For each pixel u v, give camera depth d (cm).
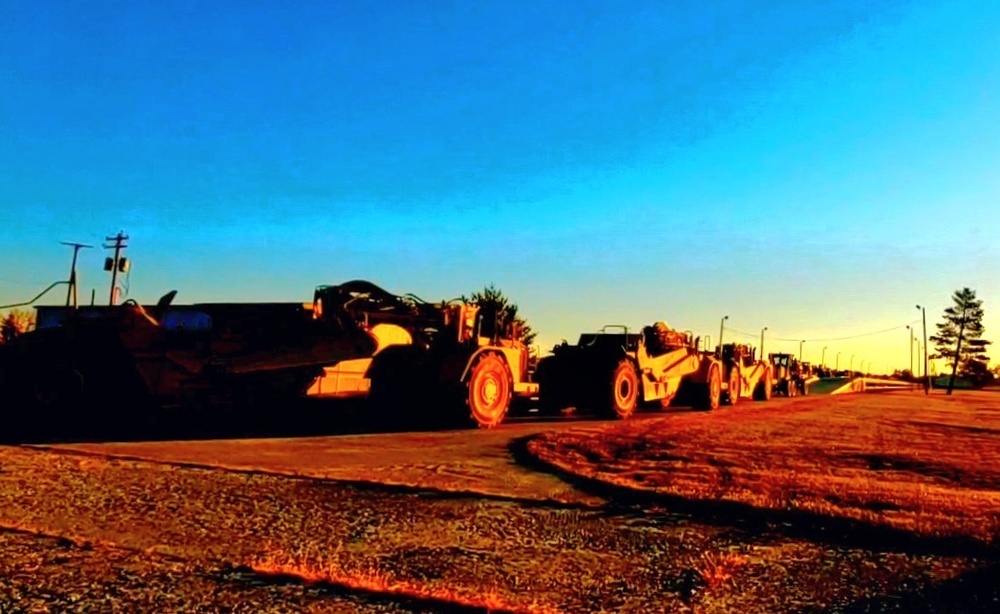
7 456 958
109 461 936
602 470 925
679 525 679
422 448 1155
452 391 1534
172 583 484
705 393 2497
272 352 1444
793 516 692
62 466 891
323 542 598
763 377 3456
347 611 440
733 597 491
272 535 614
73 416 1511
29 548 552
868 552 602
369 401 1559
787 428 1555
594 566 552
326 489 794
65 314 1562
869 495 772
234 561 538
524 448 1140
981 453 1168
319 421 1598
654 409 2477
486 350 1605
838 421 1847
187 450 1067
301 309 1445
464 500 756
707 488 796
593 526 668
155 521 647
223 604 448
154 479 826
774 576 537
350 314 1476
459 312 1595
